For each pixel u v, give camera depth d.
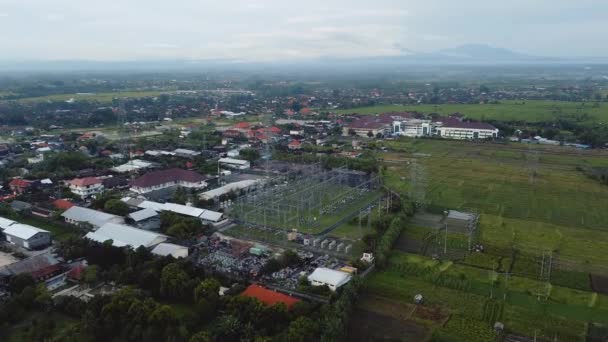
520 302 89.31
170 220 127.00
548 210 146.25
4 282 91.50
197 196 154.00
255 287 88.38
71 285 93.81
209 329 76.38
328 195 162.62
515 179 184.38
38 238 114.19
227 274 98.25
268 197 159.00
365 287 93.75
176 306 85.50
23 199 150.88
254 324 75.69
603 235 125.19
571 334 78.44
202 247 114.56
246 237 123.69
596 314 85.00
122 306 77.00
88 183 159.88
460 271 102.44
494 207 149.25
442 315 84.56
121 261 101.25
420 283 97.12
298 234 125.38
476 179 184.38
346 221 137.38
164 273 88.06
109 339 74.88
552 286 95.75
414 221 135.75
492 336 77.94
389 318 83.25
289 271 101.50
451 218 137.25
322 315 78.44
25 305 83.06
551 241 120.44
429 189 170.00
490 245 117.50
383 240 113.00
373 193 166.38
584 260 108.81
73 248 106.00
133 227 121.69
